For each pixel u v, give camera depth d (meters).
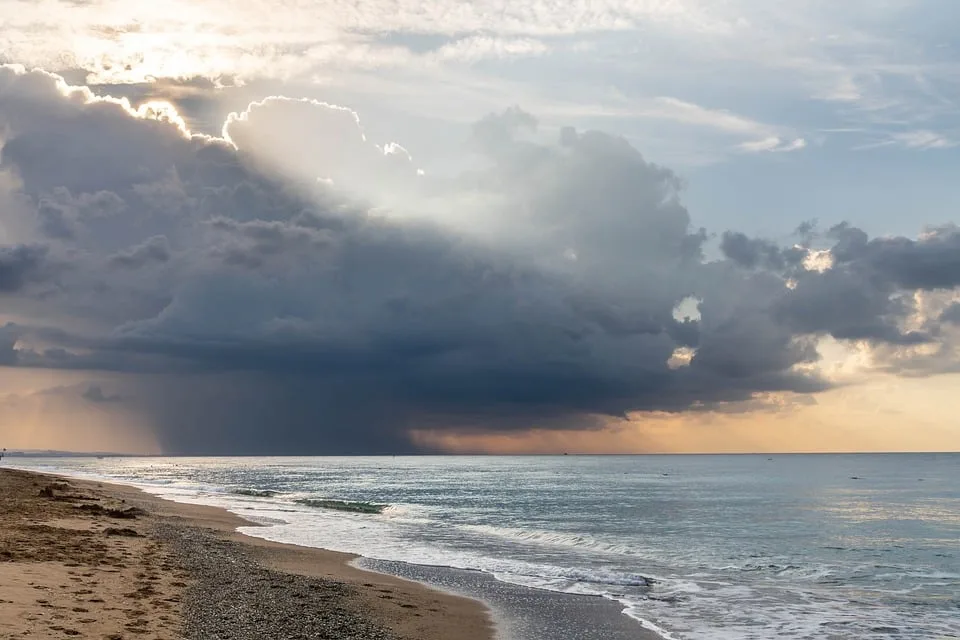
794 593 27.48
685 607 24.03
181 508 56.97
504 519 60.81
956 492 110.06
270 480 143.75
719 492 110.12
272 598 20.91
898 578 32.56
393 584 26.03
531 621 21.11
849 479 161.38
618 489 119.19
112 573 22.19
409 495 99.81
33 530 30.36
